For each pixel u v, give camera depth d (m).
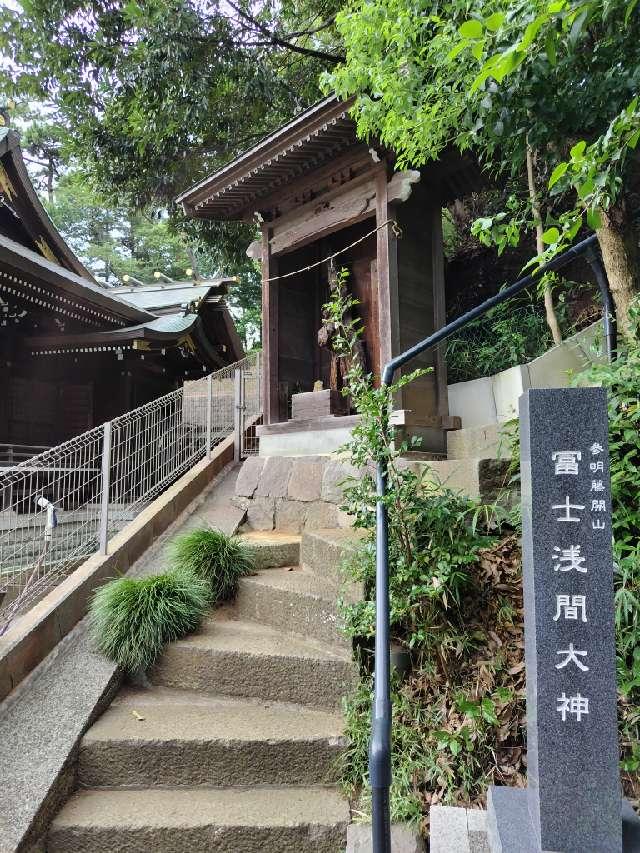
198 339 11.02
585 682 1.70
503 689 2.38
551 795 1.67
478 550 2.80
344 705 2.73
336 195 5.22
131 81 8.30
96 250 24.20
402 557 2.57
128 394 9.92
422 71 3.42
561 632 1.73
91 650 3.34
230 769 2.61
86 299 8.35
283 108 9.45
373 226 5.67
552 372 4.70
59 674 3.12
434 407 5.03
